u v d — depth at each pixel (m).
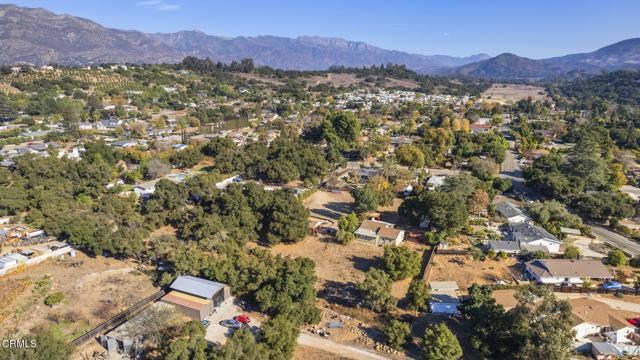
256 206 98.88
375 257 89.06
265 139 190.75
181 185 109.69
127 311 64.12
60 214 93.31
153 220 96.88
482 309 59.72
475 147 171.00
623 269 83.06
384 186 122.44
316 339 61.25
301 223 94.50
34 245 87.62
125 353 56.59
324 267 84.19
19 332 59.91
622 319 62.94
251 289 69.25
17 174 121.50
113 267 80.88
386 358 57.50
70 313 65.31
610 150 169.38
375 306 68.25
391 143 195.12
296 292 66.38
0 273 75.31
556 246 89.56
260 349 52.72
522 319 56.59
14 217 99.12
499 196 128.50
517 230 96.50
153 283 75.25
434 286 74.69
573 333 53.81
